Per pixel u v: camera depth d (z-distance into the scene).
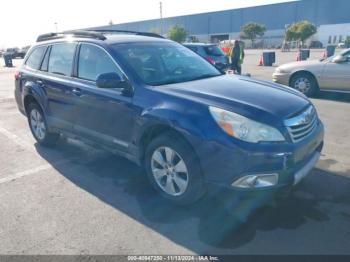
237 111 2.88
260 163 2.76
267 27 74.00
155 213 3.30
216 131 2.86
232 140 2.79
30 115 5.55
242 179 2.80
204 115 2.96
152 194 3.69
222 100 3.07
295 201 3.39
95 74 4.07
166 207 3.40
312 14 67.50
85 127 4.29
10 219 3.24
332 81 8.48
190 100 3.13
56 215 3.29
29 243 2.86
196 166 3.06
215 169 2.90
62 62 4.66
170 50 4.42
